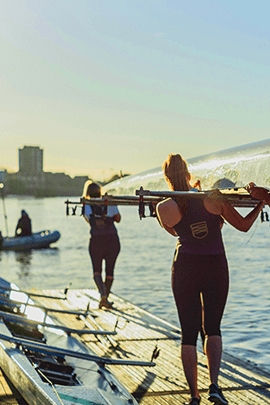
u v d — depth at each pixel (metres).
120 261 19.50
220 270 3.34
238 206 3.73
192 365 3.32
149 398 3.83
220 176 3.04
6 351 3.96
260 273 15.10
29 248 24.97
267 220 3.50
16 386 3.70
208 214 3.30
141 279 14.69
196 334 3.39
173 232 3.57
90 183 6.98
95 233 7.20
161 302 10.97
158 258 20.58
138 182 3.83
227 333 7.76
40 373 3.36
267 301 10.57
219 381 4.16
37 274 16.95
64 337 5.12
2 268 18.59
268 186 2.62
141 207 3.12
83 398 3.09
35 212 83.56
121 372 4.50
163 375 4.38
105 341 5.47
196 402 3.24
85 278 15.88
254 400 3.73
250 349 6.73
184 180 3.38
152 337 5.70
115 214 7.20
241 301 10.62
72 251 24.55
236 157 2.97
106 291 7.37
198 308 3.39
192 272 3.32
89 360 3.99
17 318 4.65
